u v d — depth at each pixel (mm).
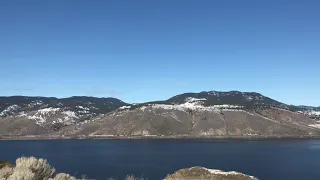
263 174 107000
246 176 24609
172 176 25547
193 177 24547
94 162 151625
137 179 23047
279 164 138750
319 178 96375
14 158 149125
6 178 8469
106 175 99312
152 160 158000
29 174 8008
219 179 23844
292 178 97062
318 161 151000
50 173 9078
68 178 9414
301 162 147250
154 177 93875
